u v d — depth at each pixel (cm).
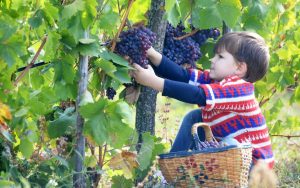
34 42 476
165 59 492
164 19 488
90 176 465
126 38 451
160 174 464
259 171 453
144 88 494
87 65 435
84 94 431
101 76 458
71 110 463
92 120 420
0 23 383
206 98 467
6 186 377
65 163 430
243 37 496
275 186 458
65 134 466
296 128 652
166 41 507
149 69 473
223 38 499
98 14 439
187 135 498
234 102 472
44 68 436
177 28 508
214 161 437
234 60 495
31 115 427
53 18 409
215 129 487
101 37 502
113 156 445
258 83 607
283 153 663
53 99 442
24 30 416
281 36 624
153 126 501
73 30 415
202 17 489
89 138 424
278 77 601
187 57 511
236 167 438
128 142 455
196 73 505
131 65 459
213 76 500
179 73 498
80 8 401
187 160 441
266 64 502
